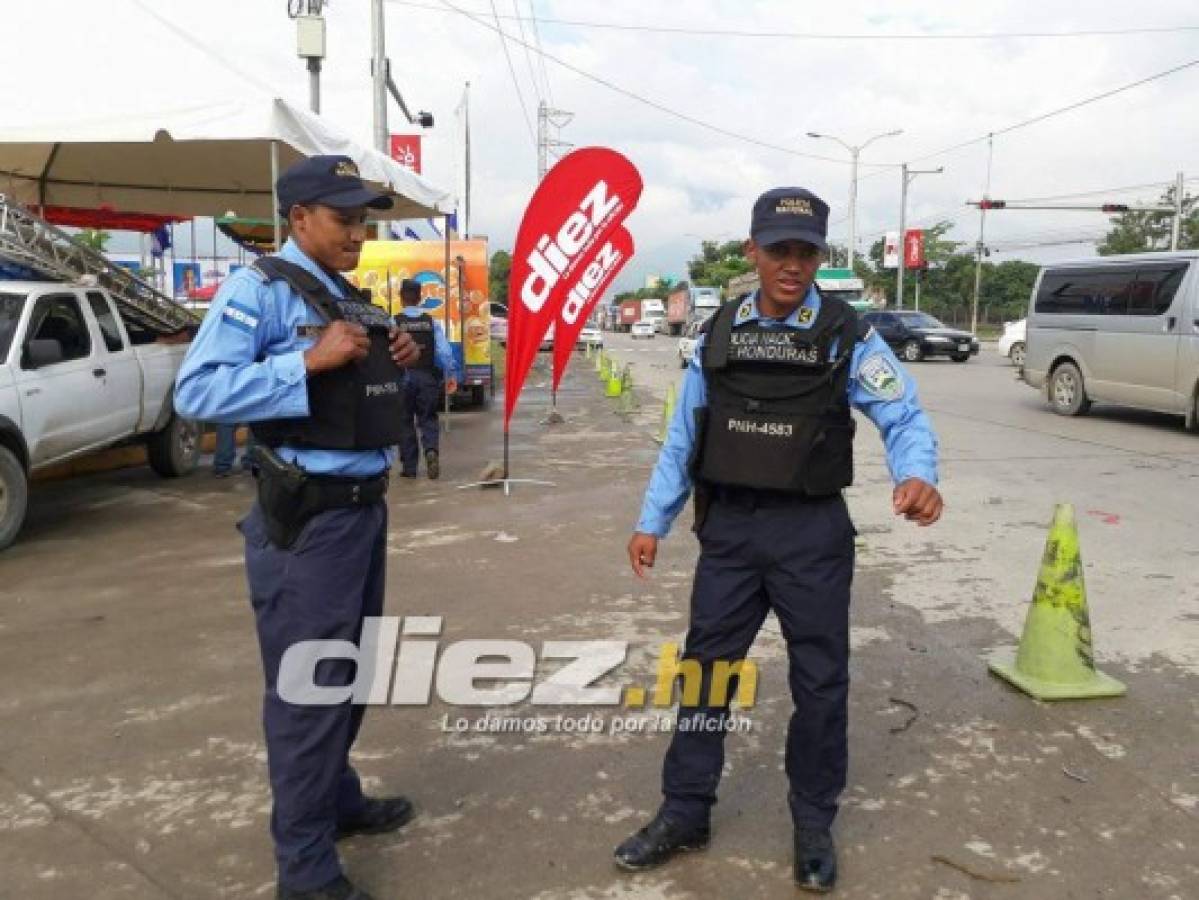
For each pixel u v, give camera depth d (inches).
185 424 353.7
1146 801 120.4
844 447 100.3
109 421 302.5
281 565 94.4
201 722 145.1
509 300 314.3
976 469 354.6
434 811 120.1
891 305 2763.3
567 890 104.0
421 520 276.4
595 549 242.5
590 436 466.9
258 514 96.7
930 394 644.7
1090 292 497.7
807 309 101.3
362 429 94.8
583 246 312.2
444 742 138.6
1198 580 213.3
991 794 122.4
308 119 305.1
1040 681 153.5
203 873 107.3
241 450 414.0
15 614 196.9
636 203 313.1
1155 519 271.6
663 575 219.5
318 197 95.4
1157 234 2107.5
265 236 673.6
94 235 606.5
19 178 455.8
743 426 100.0
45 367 272.2
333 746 96.6
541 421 532.1
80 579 221.3
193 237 784.9
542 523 271.7
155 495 321.1
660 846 107.5
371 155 348.2
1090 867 106.7
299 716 95.0
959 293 2800.2
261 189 490.3
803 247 97.3
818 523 101.2
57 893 103.7
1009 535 255.3
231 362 90.4
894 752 133.9
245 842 113.2
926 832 114.0
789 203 97.7
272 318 93.5
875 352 100.3
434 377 337.1
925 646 174.1
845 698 104.7
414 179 394.9
